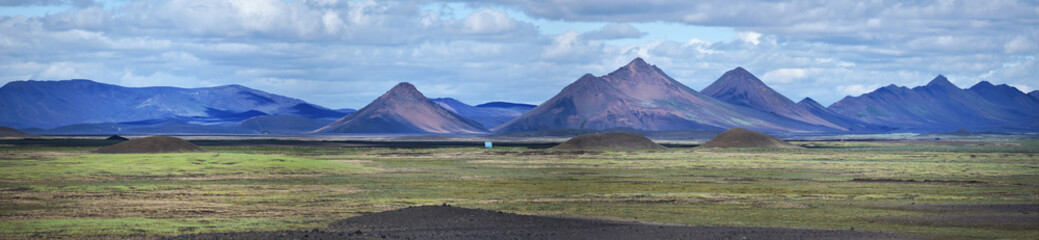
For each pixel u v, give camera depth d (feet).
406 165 426.10
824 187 280.51
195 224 163.94
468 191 263.29
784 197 236.43
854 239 133.28
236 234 133.28
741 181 314.55
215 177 316.40
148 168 340.80
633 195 244.63
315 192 256.93
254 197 238.27
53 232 149.38
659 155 580.30
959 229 153.17
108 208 202.49
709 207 205.77
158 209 200.34
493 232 139.33
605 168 409.69
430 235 135.74
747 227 152.05
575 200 228.43
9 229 152.66
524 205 213.46
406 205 215.10
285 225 162.40
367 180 311.88
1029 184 296.10
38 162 377.30
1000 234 145.38
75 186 270.26
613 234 138.31
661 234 138.21
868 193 252.83
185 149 570.87
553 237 134.72
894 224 163.12
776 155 581.53
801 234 138.62
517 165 434.71
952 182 307.99
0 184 275.39
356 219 153.58
